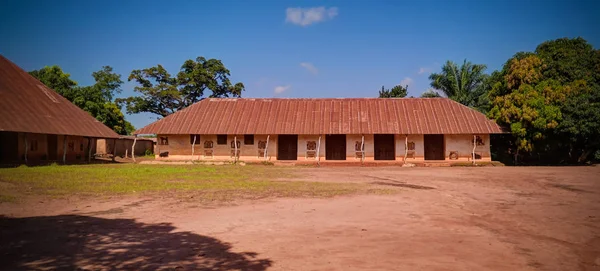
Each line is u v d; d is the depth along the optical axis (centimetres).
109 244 648
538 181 1694
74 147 3123
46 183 1445
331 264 552
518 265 554
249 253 603
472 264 555
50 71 3966
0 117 2112
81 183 1471
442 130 2941
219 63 4747
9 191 1234
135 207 1004
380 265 548
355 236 710
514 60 2916
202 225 797
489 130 2898
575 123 2545
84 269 522
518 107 2777
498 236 715
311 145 3122
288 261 565
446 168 2625
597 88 2611
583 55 2819
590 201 1131
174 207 1005
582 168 2484
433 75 3912
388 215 907
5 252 596
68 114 2800
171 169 2297
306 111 3253
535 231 757
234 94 4834
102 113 4181
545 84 2741
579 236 719
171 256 585
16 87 2541
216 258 577
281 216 891
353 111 3225
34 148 2642
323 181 1700
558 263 564
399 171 2353
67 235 704
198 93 4703
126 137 3816
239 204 1055
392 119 3097
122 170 2134
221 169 2369
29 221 823
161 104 4631
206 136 3159
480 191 1355
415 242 670
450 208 1005
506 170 2367
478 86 3738
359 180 1762
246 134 3027
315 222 828
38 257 573
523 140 2784
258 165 2927
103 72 4844
